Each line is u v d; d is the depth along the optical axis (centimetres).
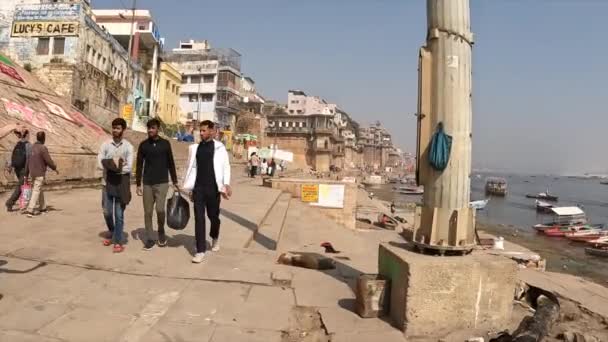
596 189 18775
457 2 464
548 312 505
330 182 1806
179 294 509
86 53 2839
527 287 627
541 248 3072
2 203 1016
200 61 5662
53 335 390
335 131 9475
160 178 675
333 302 521
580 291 980
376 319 469
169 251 684
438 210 458
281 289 554
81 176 1502
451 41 462
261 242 955
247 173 3591
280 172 4459
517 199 8969
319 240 1229
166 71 4788
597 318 602
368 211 2980
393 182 10906
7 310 434
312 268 682
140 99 4075
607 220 5784
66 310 445
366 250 1207
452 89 459
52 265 575
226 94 5841
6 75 2184
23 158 929
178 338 402
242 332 425
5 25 2744
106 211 676
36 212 943
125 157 657
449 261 436
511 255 1595
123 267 586
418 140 479
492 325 451
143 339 395
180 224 677
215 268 611
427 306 430
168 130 4150
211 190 643
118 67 3497
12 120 1684
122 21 4459
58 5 2711
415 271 428
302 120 8662
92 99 2944
